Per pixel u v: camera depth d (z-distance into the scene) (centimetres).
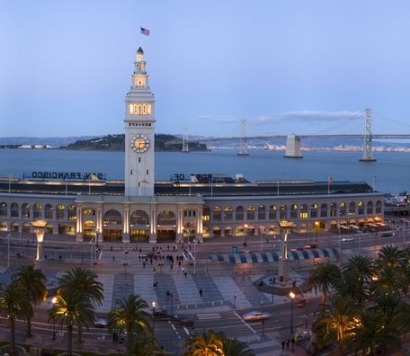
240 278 17838
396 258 15212
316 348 12044
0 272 17750
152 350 9931
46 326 13412
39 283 12531
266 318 14238
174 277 17788
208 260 19750
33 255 19888
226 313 14750
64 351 11838
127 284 16950
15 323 13488
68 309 10994
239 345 9169
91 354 11744
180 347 12225
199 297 15988
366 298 12988
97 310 14612
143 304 11062
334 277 13588
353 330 10150
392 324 10425
